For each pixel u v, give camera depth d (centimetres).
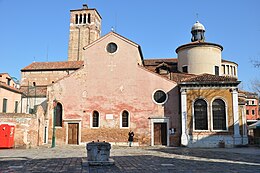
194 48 3903
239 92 3650
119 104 3278
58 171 1283
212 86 2997
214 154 2131
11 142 2622
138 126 3195
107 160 1488
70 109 3331
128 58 3372
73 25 7369
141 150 2533
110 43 3444
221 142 2875
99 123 3266
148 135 3161
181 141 2953
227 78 3041
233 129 2891
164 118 3155
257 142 3353
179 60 4062
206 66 3844
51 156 1966
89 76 3388
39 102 4000
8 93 3606
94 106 3312
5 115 2670
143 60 4184
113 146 3080
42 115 3091
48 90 3394
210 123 2930
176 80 3562
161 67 3878
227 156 1984
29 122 2723
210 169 1350
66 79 3403
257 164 1548
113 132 3228
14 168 1378
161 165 1491
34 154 2109
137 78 3309
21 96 4003
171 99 3191
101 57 3419
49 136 3306
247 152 2297
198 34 4375
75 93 3362
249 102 7169
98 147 1480
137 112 3228
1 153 2167
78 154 2123
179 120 3130
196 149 2639
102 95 3325
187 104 3008
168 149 2645
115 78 3347
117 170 1310
